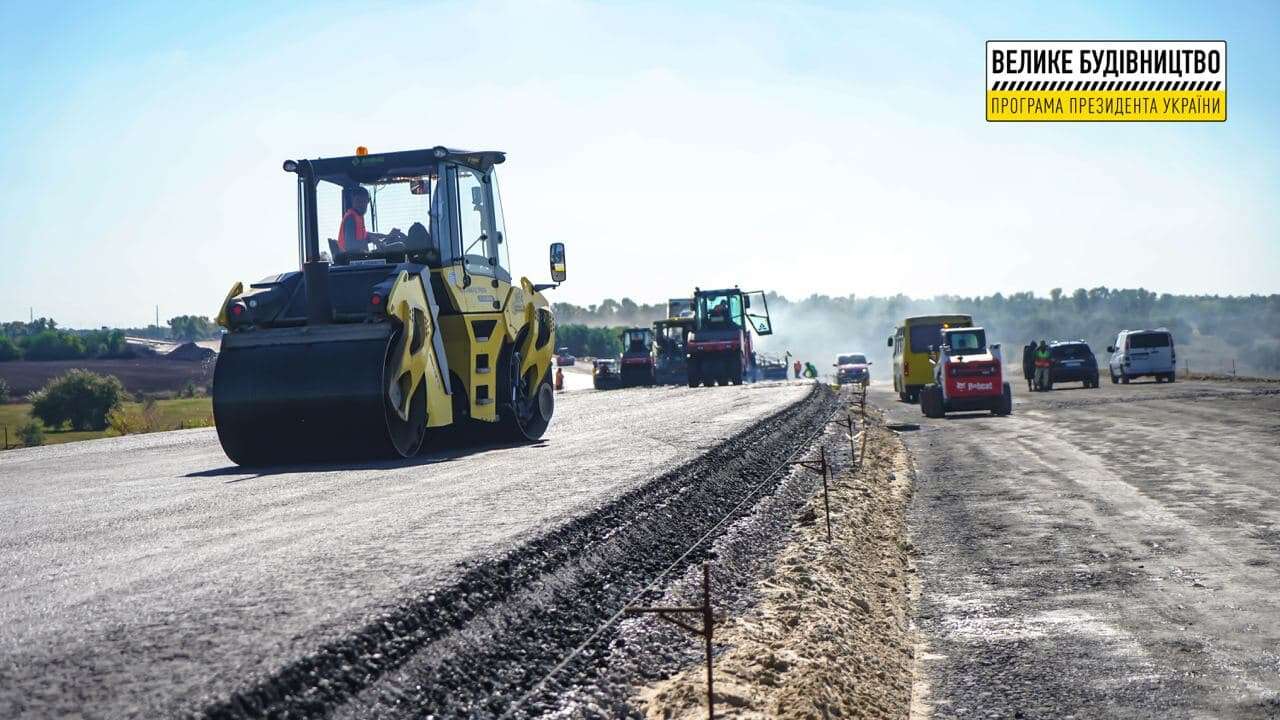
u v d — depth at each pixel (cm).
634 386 6169
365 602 620
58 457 1825
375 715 520
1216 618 908
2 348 11488
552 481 1180
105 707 452
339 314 1448
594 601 787
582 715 598
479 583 702
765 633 798
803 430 2320
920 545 1278
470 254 1622
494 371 1666
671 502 1138
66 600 640
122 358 11756
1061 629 900
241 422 1396
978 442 2381
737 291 5206
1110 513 1405
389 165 1560
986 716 707
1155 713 694
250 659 515
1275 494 1482
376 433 1392
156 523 935
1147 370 4741
